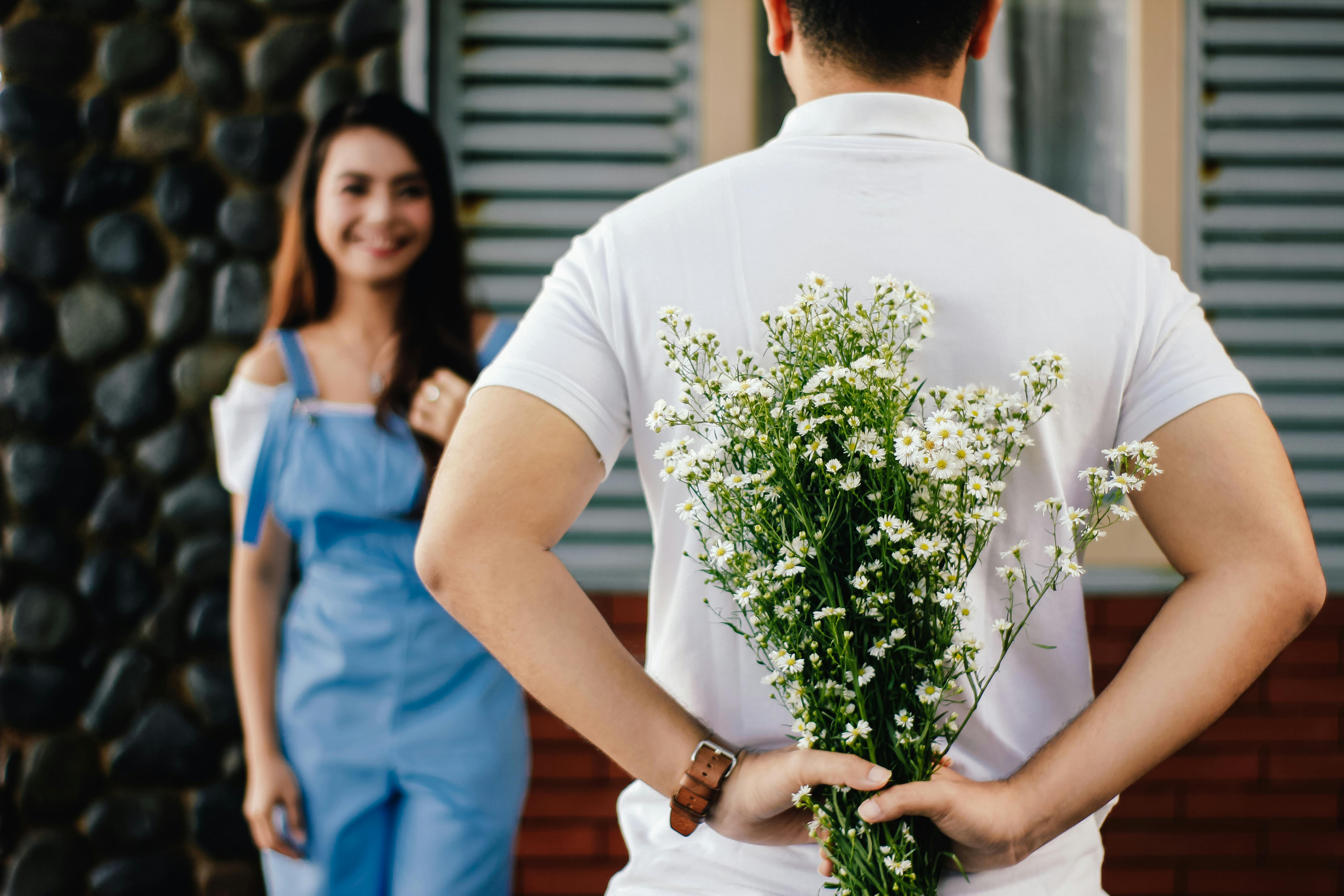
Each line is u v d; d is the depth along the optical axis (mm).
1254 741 2674
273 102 2730
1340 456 2717
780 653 873
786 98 2775
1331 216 2740
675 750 928
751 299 952
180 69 2738
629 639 2709
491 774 2070
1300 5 2707
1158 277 987
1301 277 2746
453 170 2736
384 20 2695
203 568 2717
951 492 849
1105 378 953
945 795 875
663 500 999
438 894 2004
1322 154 2727
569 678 921
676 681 1012
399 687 2066
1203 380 952
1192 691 893
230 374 2738
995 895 956
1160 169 2723
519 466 940
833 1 994
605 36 2725
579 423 966
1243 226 2732
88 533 2719
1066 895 988
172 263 2754
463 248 2418
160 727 2688
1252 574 907
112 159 2744
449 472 958
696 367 910
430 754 2049
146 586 2717
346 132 2324
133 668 2699
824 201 968
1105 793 904
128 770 2682
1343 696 2682
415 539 2139
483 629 943
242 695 2203
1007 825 888
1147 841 2676
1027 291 940
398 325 2365
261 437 2334
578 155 2738
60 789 2680
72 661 2699
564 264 1037
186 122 2740
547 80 2740
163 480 2732
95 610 2705
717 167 1023
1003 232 956
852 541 892
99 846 2682
